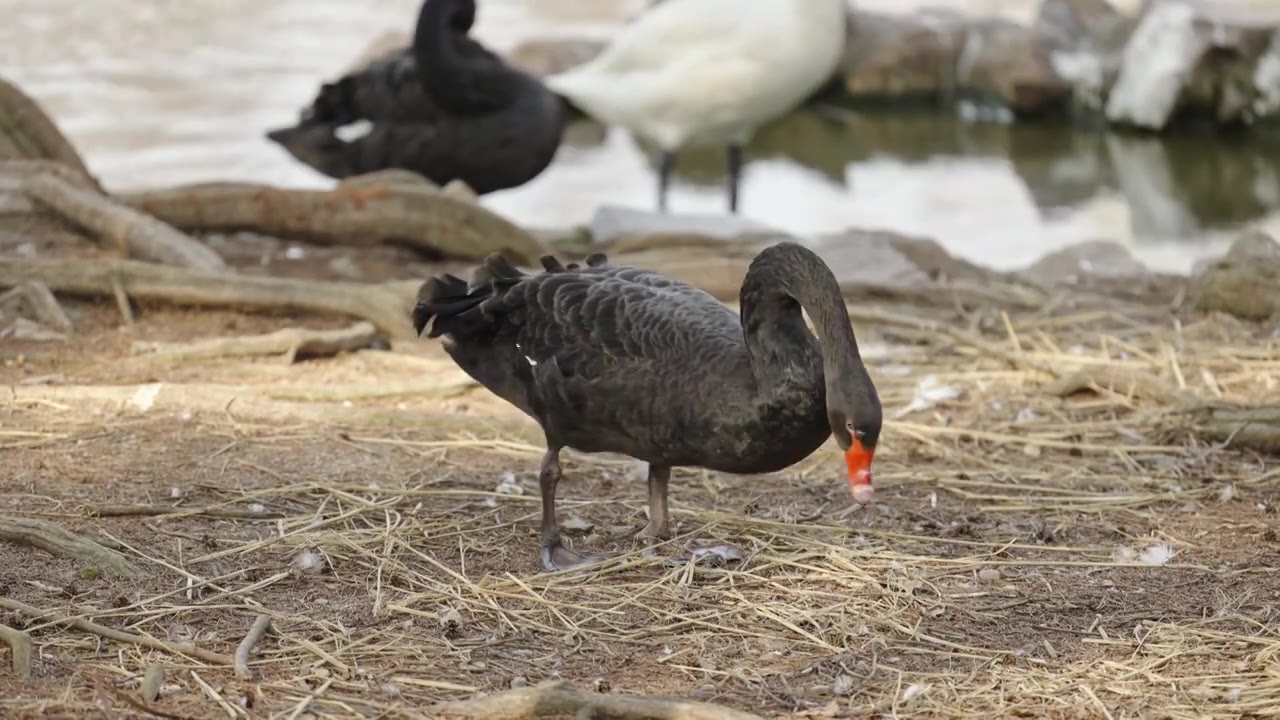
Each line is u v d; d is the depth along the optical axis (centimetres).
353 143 1705
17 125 1591
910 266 1512
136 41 2747
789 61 1788
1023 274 1577
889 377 1233
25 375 1181
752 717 676
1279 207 2108
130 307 1339
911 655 780
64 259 1385
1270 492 1023
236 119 2264
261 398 1123
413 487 992
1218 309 1400
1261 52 2488
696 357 820
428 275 1479
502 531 932
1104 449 1093
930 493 1023
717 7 1794
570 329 852
